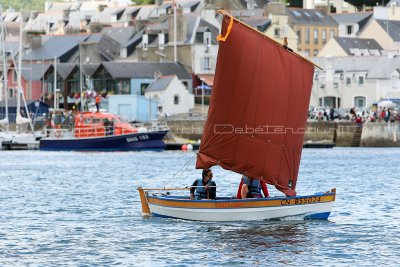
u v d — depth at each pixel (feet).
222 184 380.37
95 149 635.25
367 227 256.11
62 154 606.14
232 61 246.47
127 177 420.36
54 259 216.95
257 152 251.60
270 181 254.68
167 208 261.65
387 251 224.33
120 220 270.46
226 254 219.41
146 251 223.92
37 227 260.83
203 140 252.01
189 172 448.65
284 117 254.47
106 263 212.23
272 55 250.78
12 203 316.40
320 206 261.24
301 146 260.42
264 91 250.37
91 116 636.07
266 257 216.74
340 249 225.97
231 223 254.68
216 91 247.70
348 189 358.64
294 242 232.53
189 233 242.99
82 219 274.98
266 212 255.70
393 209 294.05
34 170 465.06
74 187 372.17
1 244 234.58
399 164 497.05
